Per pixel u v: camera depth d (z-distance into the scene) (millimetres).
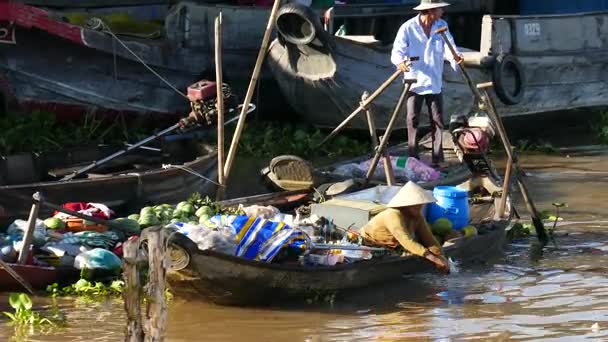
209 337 17047
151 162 28156
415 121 28219
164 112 33469
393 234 19750
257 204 23812
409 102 28141
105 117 32750
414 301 19062
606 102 37406
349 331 17359
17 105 31578
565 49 35875
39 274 19406
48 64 31438
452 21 41469
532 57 35000
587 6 40469
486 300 19062
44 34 30828
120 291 19500
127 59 32281
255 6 35406
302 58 32281
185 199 25000
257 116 35375
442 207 21938
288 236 18953
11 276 19266
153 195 24344
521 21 34688
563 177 30234
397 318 18047
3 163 25812
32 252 19812
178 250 17641
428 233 20109
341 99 32531
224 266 17984
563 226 24984
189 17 33375
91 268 19797
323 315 18312
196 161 25203
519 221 25234
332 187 24062
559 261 21875
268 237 18875
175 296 18938
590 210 26391
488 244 22172
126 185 23906
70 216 21266
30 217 19219
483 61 33594
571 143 35844
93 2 37062
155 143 28719
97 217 21266
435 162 28219
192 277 18094
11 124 31062
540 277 20625
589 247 23031
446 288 19828
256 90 34969
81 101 32219
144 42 32906
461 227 22031
